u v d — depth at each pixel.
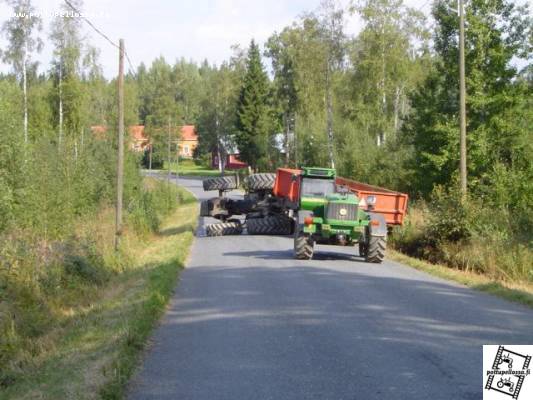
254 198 34.34
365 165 43.31
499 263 18.91
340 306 12.05
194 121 121.44
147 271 17.12
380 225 19.59
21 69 44.81
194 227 34.28
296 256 20.22
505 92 32.62
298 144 61.25
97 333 10.09
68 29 48.81
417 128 35.38
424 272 17.61
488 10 33.31
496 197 28.44
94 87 52.00
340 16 50.84
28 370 8.95
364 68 50.22
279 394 7.09
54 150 23.88
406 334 9.77
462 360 8.31
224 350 9.02
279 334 9.88
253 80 77.44
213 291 14.12
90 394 6.98
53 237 20.03
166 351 9.07
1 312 11.02
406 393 7.04
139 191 36.66
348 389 7.21
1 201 18.27
